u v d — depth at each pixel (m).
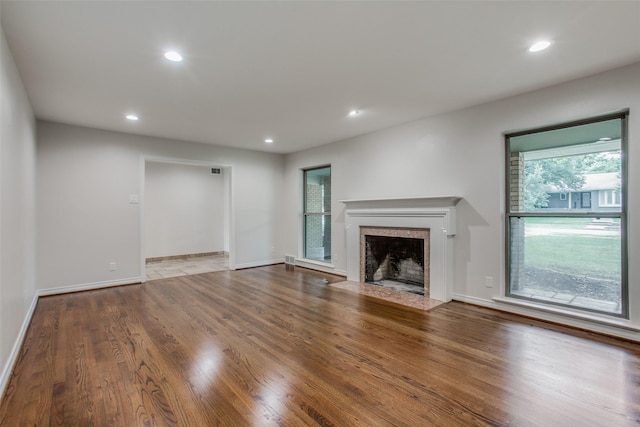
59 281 4.40
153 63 2.63
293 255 6.76
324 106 3.75
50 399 1.94
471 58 2.61
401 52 2.50
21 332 2.80
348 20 2.07
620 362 2.39
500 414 1.80
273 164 6.80
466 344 2.72
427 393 2.00
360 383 2.12
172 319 3.38
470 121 3.83
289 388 2.06
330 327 3.13
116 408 1.86
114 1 1.84
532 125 3.33
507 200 3.64
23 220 3.01
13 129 2.50
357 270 5.07
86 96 3.35
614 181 2.93
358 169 5.24
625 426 1.70
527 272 3.53
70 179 4.48
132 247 5.02
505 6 1.93
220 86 3.13
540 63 2.71
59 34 2.18
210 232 8.27
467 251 3.87
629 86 2.75
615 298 2.94
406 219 4.37
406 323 3.23
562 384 2.10
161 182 7.48
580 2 1.89
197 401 1.92
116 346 2.70
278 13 1.98
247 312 3.60
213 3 1.87
